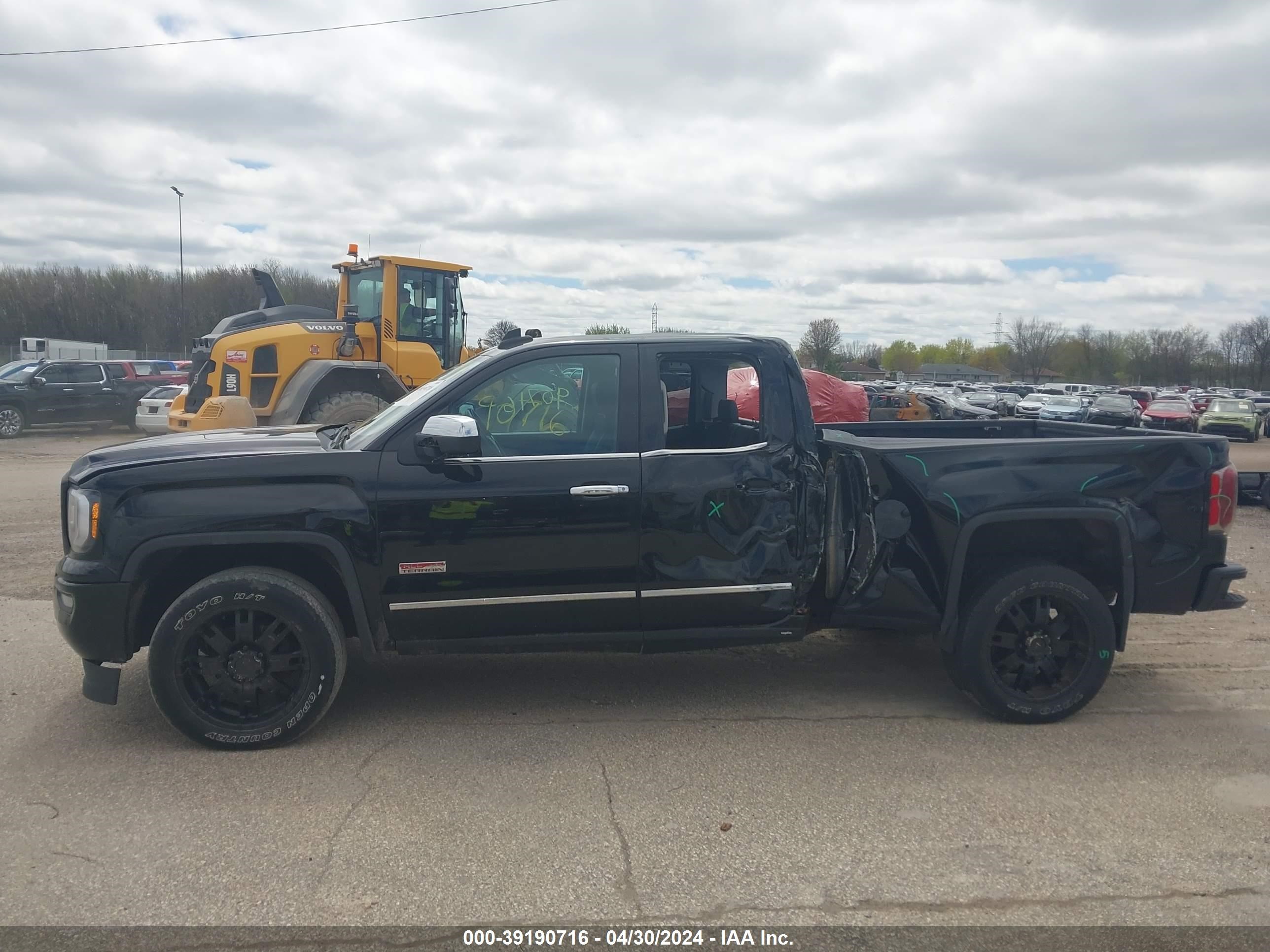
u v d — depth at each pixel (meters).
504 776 4.04
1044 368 111.25
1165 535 4.69
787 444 4.64
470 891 3.17
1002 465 4.62
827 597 4.86
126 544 4.15
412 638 4.45
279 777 4.01
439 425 4.15
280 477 4.27
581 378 4.59
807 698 5.04
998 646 4.68
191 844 3.45
